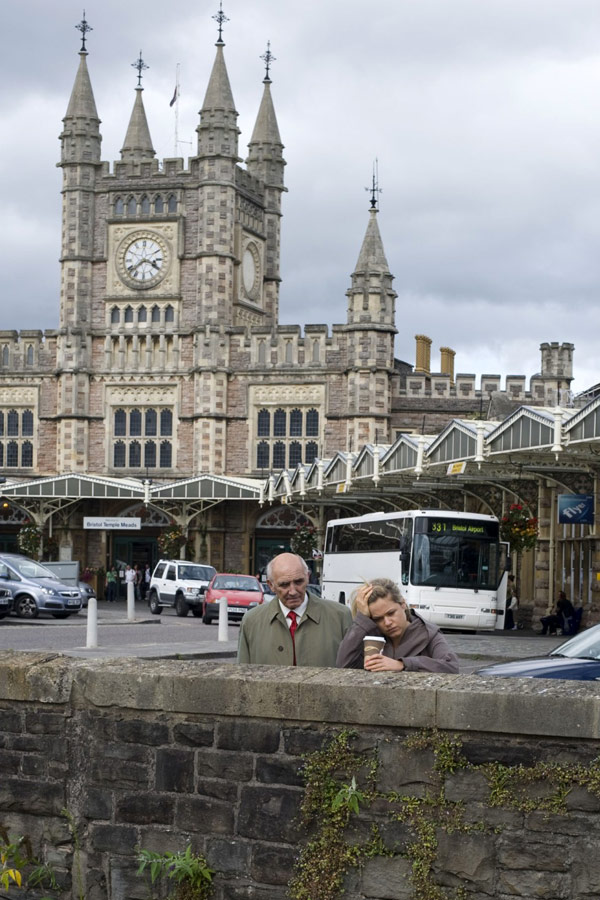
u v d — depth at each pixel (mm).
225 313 76375
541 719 7117
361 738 7570
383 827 7473
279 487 64812
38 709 8516
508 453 36562
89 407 77562
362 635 9047
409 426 74375
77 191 78312
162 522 76375
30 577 45594
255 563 74750
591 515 39531
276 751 7797
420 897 7324
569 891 7082
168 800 8078
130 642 33969
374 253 74500
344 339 74625
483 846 7254
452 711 7309
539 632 45031
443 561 40719
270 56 87250
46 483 70750
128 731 8211
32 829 8500
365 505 64250
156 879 8117
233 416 75688
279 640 9641
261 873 7781
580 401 61469
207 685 7945
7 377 78625
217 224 76562
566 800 7102
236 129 77562
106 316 77875
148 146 85688
